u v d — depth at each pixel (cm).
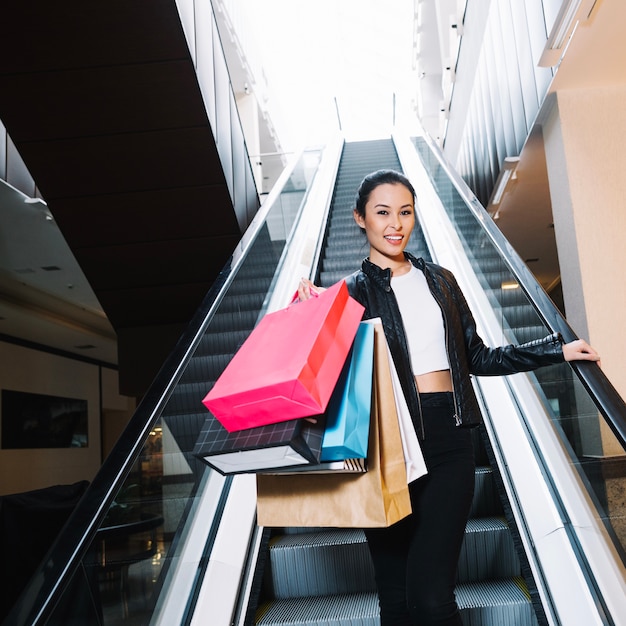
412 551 153
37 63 518
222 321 335
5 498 430
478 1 783
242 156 820
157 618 203
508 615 214
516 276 285
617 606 180
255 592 227
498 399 304
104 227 704
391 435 138
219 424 132
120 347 856
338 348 128
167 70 536
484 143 848
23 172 707
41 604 138
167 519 225
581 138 549
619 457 175
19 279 929
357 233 728
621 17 447
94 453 1418
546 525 224
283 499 141
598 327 520
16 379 1147
